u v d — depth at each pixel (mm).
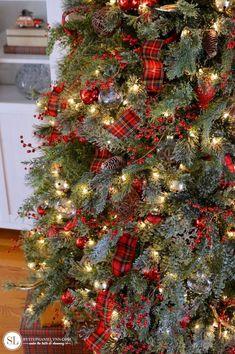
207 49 1681
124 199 2029
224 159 1821
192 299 2178
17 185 3637
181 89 1727
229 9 1713
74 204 2115
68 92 2057
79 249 2443
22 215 2592
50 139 2295
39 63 3240
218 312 2279
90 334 2336
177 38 1793
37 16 3508
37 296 2559
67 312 2445
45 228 2441
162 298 2162
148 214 1978
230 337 2229
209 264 2023
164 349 2279
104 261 2242
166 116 1794
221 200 1938
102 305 2197
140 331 2180
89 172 2080
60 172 2205
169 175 1875
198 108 1863
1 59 3188
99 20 1789
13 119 3371
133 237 2129
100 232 2213
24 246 2609
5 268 3557
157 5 1746
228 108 1795
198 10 1688
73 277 2391
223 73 1701
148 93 1841
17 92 3531
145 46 1738
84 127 1953
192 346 2219
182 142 1830
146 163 1896
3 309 3145
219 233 2061
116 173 1986
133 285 2086
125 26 1886
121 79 1911
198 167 1931
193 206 1916
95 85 1836
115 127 1854
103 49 1930
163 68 1739
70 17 2260
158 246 2057
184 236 1956
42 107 2344
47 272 2471
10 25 3586
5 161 3537
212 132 1828
